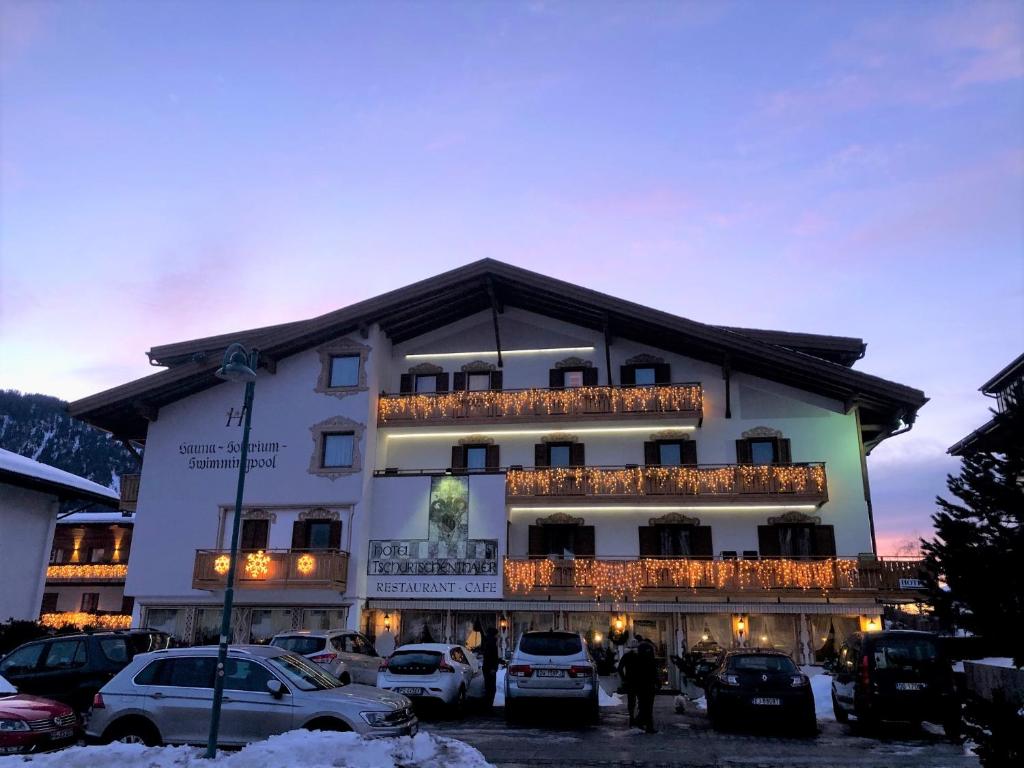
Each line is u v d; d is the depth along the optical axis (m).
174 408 30.11
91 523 44.53
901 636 14.77
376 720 10.51
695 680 23.98
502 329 31.38
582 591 26.28
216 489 28.86
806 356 26.34
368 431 28.73
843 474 27.39
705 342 27.38
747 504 27.39
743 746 13.30
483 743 13.42
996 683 16.80
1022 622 7.94
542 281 28.17
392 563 27.62
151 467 29.50
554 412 28.88
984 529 8.48
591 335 30.67
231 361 11.16
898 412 26.89
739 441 28.41
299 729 9.64
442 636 27.25
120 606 43.28
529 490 27.94
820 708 18.50
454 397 29.56
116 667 14.78
